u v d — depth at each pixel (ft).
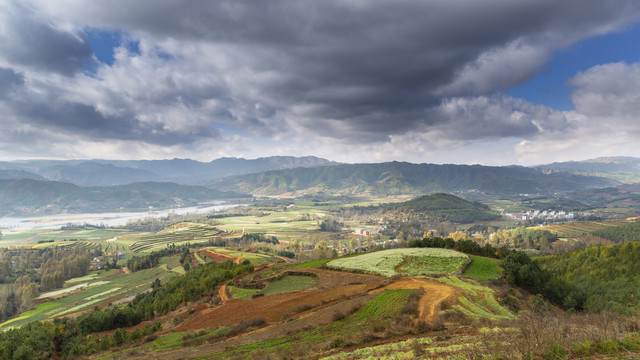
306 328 115.34
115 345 182.19
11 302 481.05
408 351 61.16
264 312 173.58
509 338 46.11
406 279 198.29
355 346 80.94
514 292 192.13
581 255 396.78
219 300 255.70
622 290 232.12
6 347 183.11
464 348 50.06
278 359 81.71
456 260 275.59
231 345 111.45
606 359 33.63
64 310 460.55
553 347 38.19
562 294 207.72
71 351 189.78
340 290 198.70
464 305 122.01
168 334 174.60
